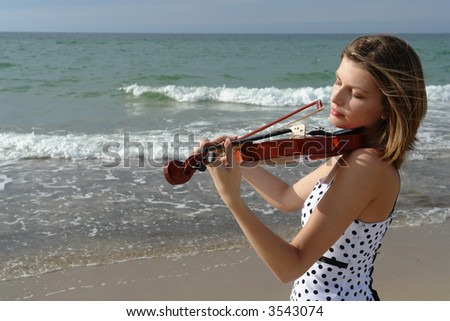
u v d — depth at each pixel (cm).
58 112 1808
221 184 215
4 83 2658
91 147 1238
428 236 758
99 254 687
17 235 739
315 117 1590
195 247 714
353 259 248
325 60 4975
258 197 910
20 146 1226
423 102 226
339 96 233
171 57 5084
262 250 218
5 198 888
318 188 257
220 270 650
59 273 636
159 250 702
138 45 7856
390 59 218
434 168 1109
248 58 5194
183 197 911
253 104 2127
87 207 853
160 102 2136
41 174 1037
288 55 5838
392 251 704
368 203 231
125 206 860
